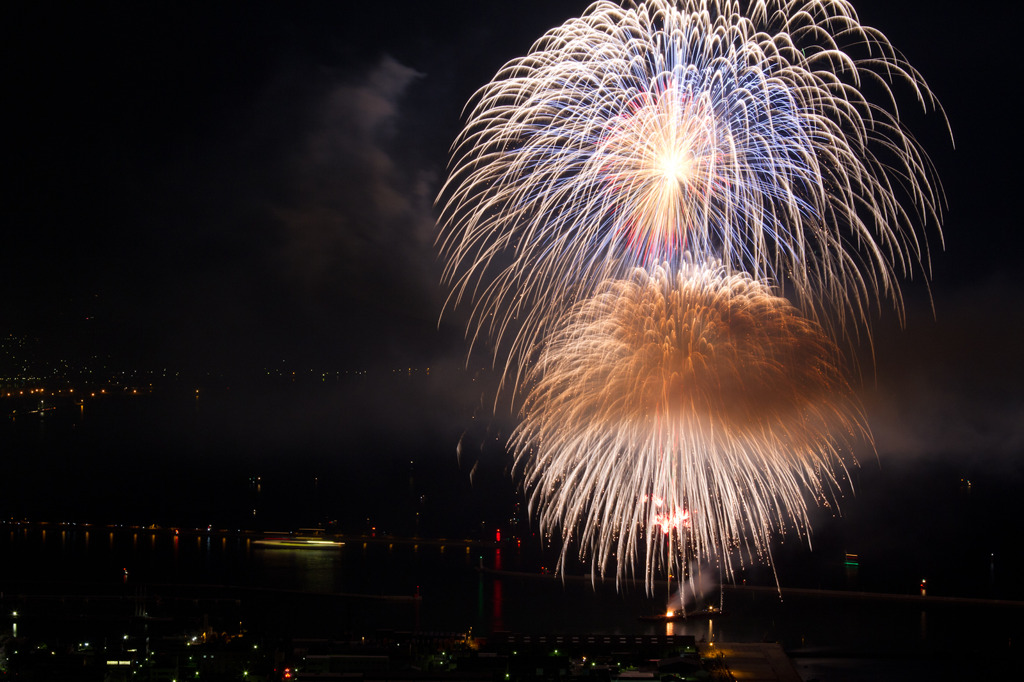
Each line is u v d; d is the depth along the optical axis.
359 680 117.25
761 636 184.25
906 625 194.88
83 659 126.19
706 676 119.44
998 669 161.75
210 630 152.88
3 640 147.38
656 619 196.38
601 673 118.69
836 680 152.88
